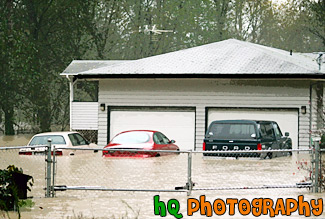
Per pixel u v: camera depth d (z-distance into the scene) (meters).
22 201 13.81
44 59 56.66
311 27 81.19
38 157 24.53
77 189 15.39
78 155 26.38
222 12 74.56
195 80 33.41
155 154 24.28
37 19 58.09
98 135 34.47
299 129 32.25
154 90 33.94
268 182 16.95
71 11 56.19
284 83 32.44
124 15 70.94
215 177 17.98
